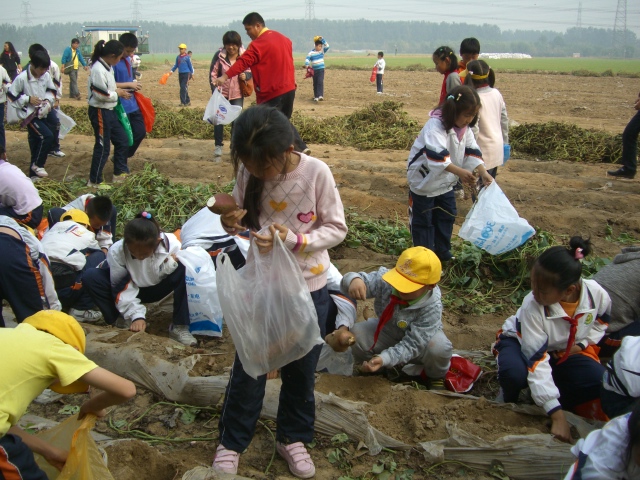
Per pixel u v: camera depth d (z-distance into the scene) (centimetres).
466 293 576
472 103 519
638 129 895
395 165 1005
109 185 832
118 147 881
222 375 395
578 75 3716
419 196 551
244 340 302
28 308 418
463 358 434
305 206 305
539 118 1609
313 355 328
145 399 403
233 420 329
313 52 1912
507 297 569
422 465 341
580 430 351
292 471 336
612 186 885
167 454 349
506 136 681
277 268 295
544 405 354
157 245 468
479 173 538
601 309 373
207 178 941
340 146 1216
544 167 1017
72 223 525
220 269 300
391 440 350
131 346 424
